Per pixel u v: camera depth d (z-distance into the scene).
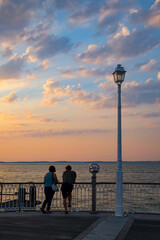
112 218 9.66
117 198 10.24
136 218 9.75
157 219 9.56
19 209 11.55
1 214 10.52
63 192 10.77
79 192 36.22
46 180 10.97
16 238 7.12
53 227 8.34
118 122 10.79
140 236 7.34
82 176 104.56
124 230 7.93
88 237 7.22
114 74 10.98
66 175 10.91
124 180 80.88
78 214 10.51
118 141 10.66
